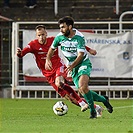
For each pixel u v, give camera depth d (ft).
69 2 247.70
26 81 168.55
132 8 230.48
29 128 81.66
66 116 106.73
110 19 233.35
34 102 156.56
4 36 197.77
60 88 108.27
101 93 173.47
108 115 107.86
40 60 114.83
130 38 166.09
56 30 163.32
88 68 97.35
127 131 75.77
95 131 75.82
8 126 85.56
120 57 166.40
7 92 179.32
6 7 243.40
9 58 177.47
